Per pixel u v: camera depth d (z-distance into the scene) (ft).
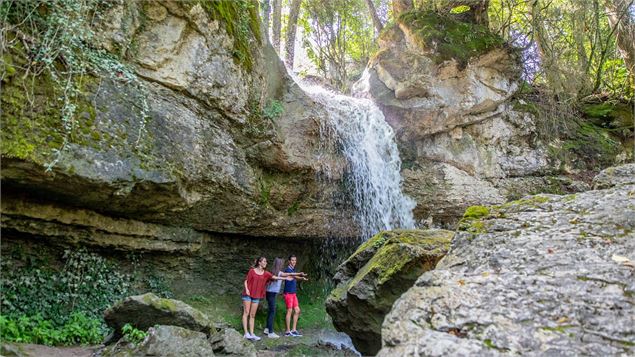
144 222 24.52
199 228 28.30
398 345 9.22
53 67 17.80
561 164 45.98
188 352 15.98
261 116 28.76
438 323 9.55
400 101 42.60
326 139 34.42
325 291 39.75
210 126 25.05
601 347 8.42
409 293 10.86
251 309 27.02
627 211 12.89
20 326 18.71
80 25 18.58
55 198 19.93
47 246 21.57
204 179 24.31
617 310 9.29
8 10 16.51
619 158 47.78
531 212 14.23
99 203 21.06
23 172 17.07
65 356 16.83
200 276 30.78
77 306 22.40
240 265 33.76
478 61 42.83
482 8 47.57
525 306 9.77
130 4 20.90
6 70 16.11
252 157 29.32
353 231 38.19
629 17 50.39
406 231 20.02
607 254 11.25
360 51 60.18
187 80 23.09
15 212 19.15
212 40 24.68
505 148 45.27
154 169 20.65
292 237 35.70
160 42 22.15
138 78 21.27
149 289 26.58
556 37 50.06
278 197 31.73
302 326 32.42
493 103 43.80
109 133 19.19
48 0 17.87
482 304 9.98
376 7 62.54
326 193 35.65
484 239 12.99
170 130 21.90
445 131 43.21
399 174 42.01
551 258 11.44
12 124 16.35
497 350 8.55
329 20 55.57
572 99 49.83
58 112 17.70
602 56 51.98
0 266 19.66
